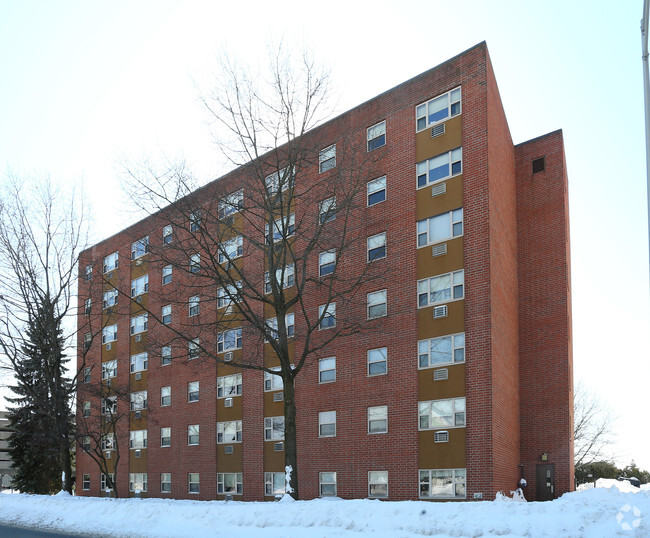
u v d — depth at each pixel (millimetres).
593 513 12859
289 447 20375
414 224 28000
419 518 14562
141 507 21609
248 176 24953
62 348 36406
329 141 31953
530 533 12727
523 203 30922
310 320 31094
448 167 27438
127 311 42781
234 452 34281
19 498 30141
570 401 28719
